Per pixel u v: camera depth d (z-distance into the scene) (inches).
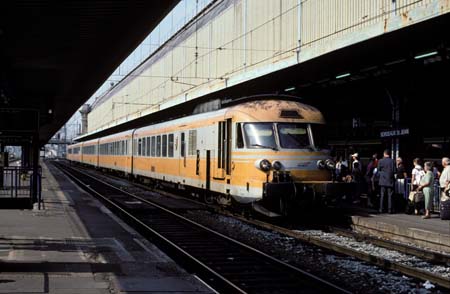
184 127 863.1
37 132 626.2
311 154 610.5
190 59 1443.2
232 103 719.1
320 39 757.9
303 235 530.3
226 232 573.3
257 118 616.7
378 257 411.5
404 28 508.4
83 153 2689.5
